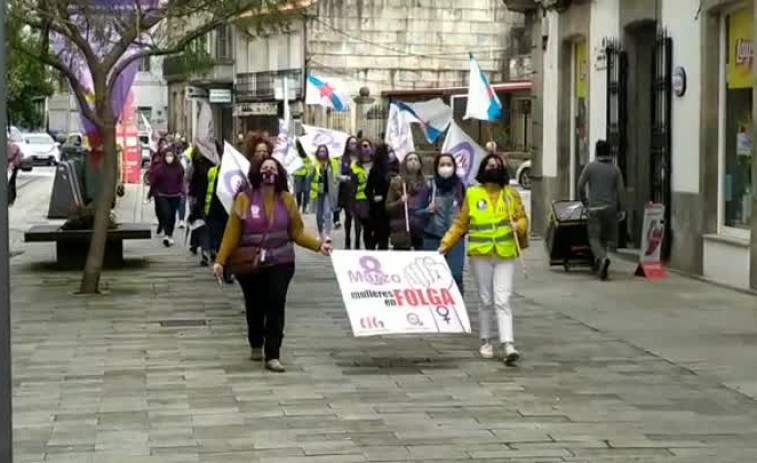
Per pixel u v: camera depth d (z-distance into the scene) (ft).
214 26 49.96
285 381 30.81
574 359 33.91
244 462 22.93
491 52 174.40
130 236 57.88
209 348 35.70
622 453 23.75
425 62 173.88
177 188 69.62
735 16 50.55
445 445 24.29
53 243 70.49
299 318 41.68
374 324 33.01
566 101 72.02
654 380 30.96
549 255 55.83
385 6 172.35
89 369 32.42
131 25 47.85
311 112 172.04
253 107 186.80
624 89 61.16
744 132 49.83
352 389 29.81
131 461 23.03
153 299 46.62
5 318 13.76
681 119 54.49
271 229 31.89
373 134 171.94
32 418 26.63
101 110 48.52
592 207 52.80
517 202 34.06
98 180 60.13
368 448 24.00
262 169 32.01
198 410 27.43
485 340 34.47
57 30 47.57
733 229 50.98
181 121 211.41
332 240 74.38
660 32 56.49
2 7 13.71
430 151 134.41
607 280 52.16
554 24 73.31
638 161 61.41
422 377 31.40
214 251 57.57
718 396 29.07
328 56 172.04
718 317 41.42
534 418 26.73
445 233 39.96
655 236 52.75
